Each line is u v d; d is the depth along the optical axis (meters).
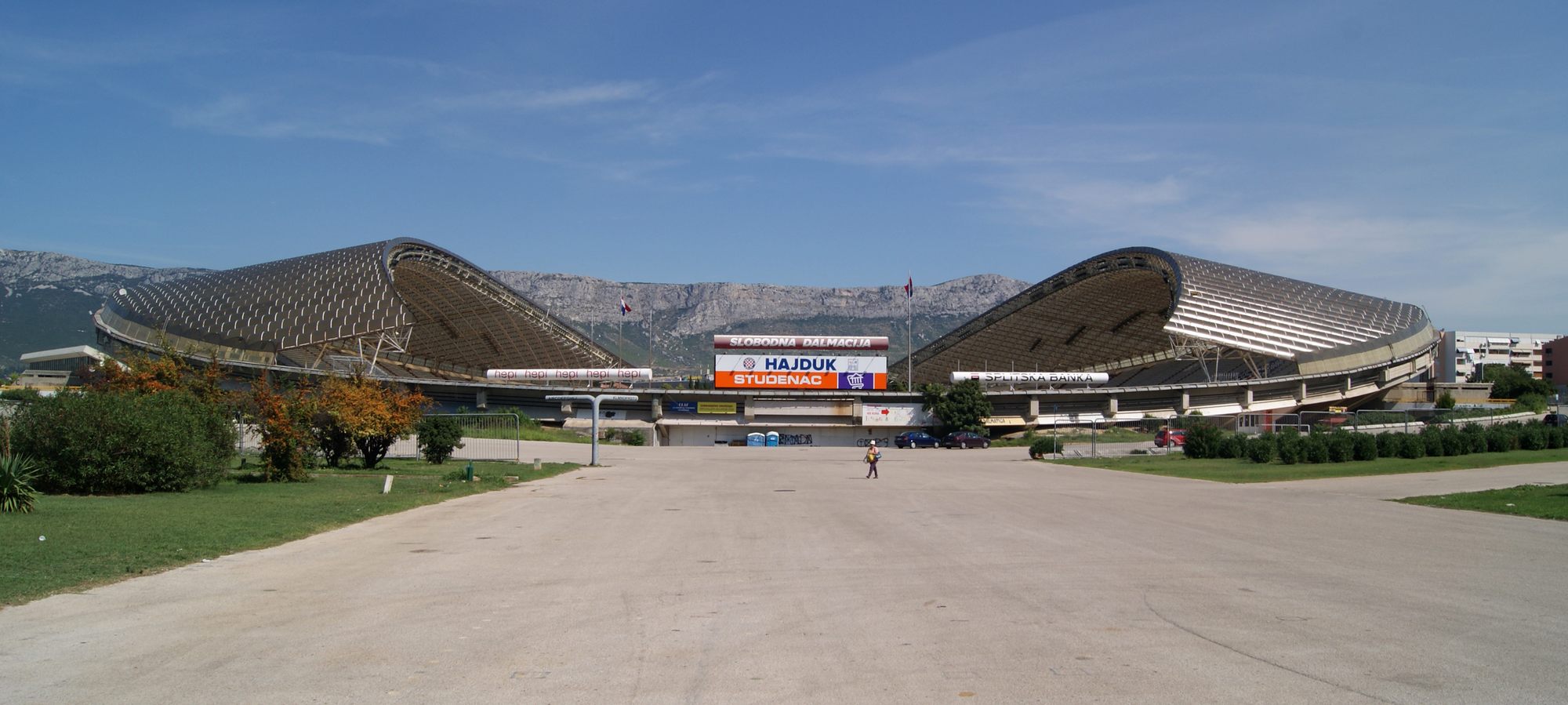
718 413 105.62
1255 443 51.09
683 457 65.31
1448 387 125.44
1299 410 109.88
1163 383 125.25
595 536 20.56
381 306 101.44
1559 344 176.75
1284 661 9.55
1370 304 118.44
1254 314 109.44
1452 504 27.45
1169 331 104.25
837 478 42.72
